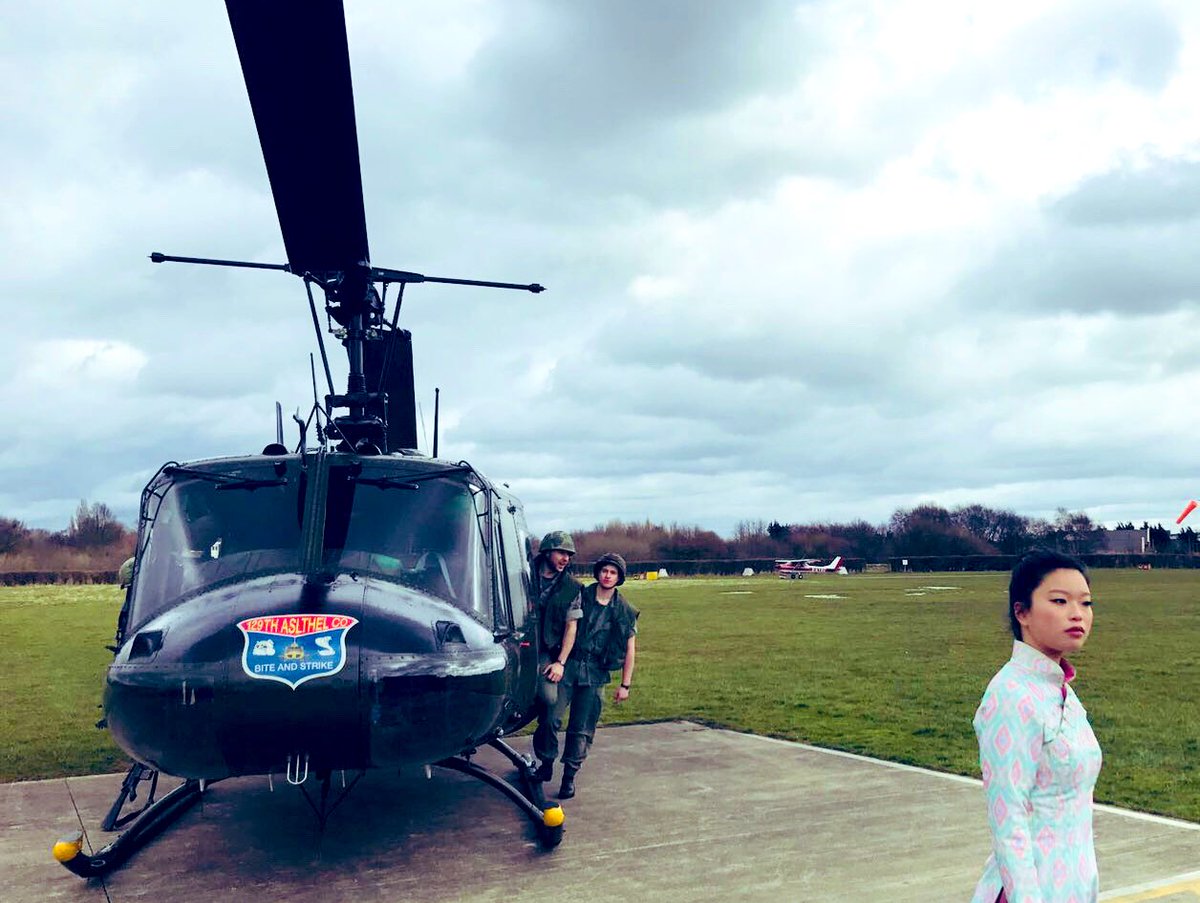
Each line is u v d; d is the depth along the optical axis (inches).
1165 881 183.6
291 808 255.6
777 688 486.6
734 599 1460.4
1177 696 441.7
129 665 179.9
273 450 225.1
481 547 214.4
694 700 450.3
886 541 4079.7
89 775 309.9
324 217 208.8
